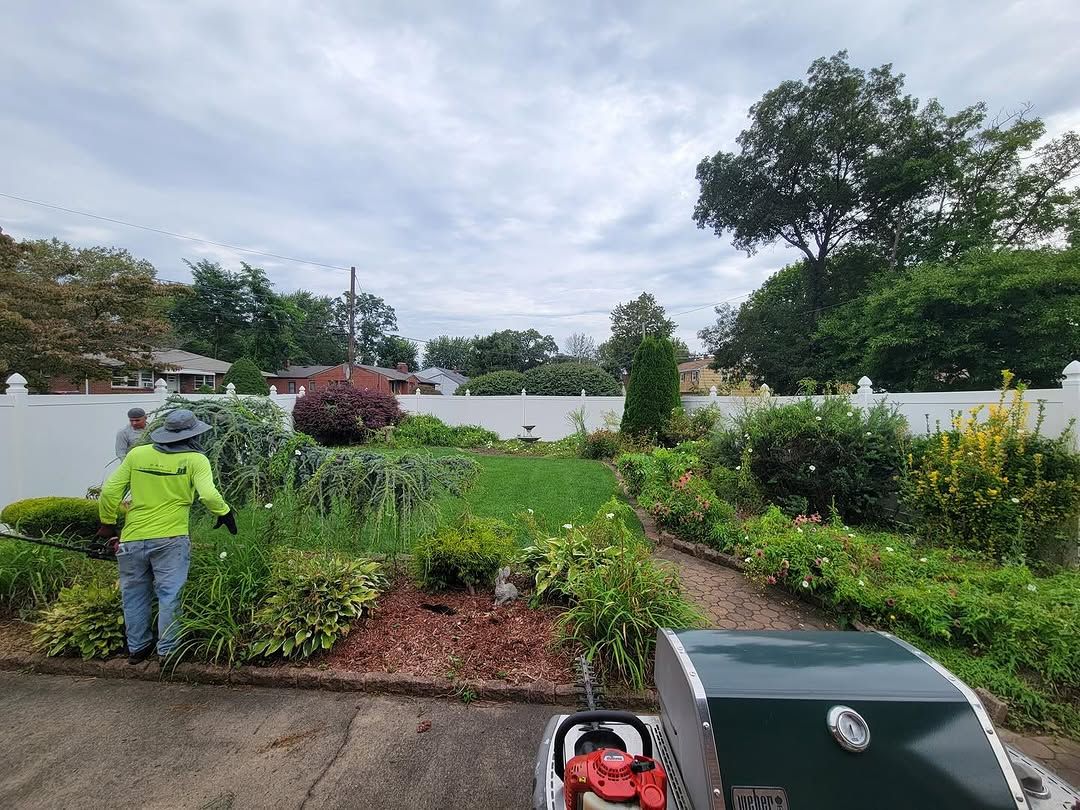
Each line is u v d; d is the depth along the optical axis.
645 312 42.03
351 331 23.91
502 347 53.28
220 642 2.96
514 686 2.80
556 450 13.38
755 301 24.42
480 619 3.51
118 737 2.46
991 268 11.29
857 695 1.33
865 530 5.40
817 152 18.38
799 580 3.95
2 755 2.32
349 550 4.01
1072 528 4.33
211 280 32.31
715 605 4.05
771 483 6.09
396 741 2.46
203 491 3.05
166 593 3.00
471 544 3.88
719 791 1.22
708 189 21.27
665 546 5.55
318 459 3.95
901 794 1.20
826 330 16.56
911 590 3.48
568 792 1.45
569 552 3.93
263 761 2.30
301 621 3.13
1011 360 11.21
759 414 6.55
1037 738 2.53
